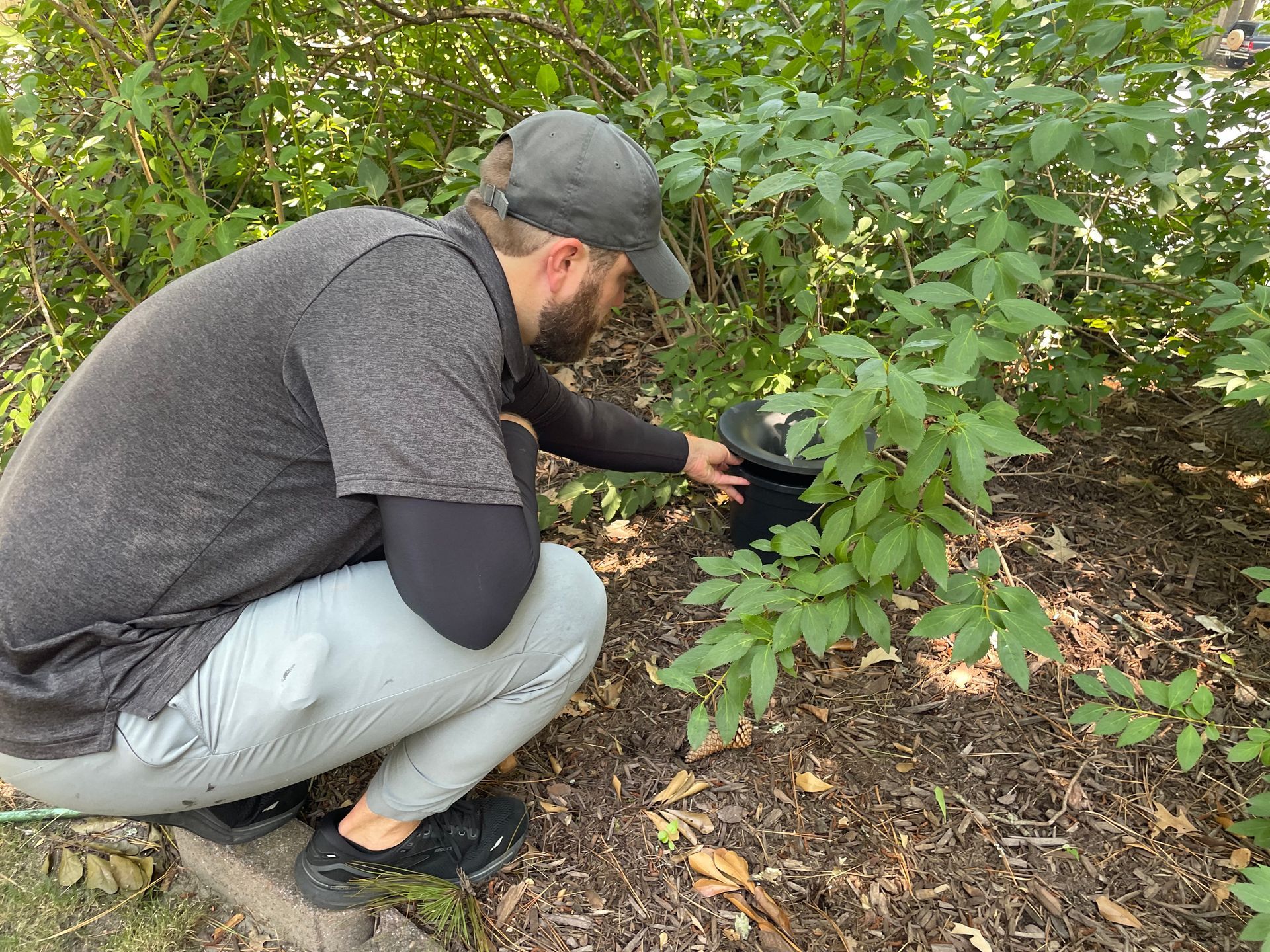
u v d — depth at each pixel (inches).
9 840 65.1
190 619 47.1
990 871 61.0
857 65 78.1
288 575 48.9
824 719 72.8
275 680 46.9
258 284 44.7
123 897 61.7
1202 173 84.7
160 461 44.6
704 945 56.9
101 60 80.0
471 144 125.3
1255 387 53.6
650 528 95.2
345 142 92.6
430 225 47.8
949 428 46.6
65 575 44.2
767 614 58.6
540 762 69.6
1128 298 97.6
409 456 42.0
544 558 55.7
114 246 102.9
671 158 64.2
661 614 83.7
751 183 73.4
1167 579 87.0
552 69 82.7
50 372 80.9
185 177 81.4
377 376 42.4
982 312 50.5
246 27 86.6
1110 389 105.3
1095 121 56.5
